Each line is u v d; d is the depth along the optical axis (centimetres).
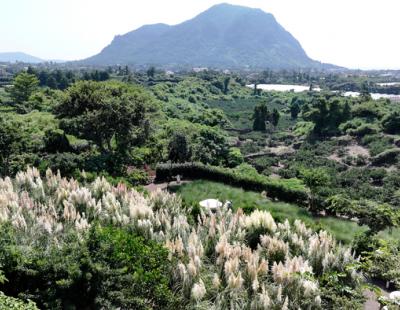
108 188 1515
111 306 788
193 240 1077
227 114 7781
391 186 3167
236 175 2173
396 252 1120
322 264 1034
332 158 4506
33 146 2462
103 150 2506
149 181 2239
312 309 863
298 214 1773
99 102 2414
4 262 798
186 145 2522
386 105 6172
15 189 1468
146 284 855
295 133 6003
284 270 941
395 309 732
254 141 5728
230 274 934
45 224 1072
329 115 5666
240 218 1258
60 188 1447
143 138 2530
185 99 8419
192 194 1983
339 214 1809
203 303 855
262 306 838
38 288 791
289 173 3584
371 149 4428
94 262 823
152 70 12600
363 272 1103
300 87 14288
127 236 970
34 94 5772
